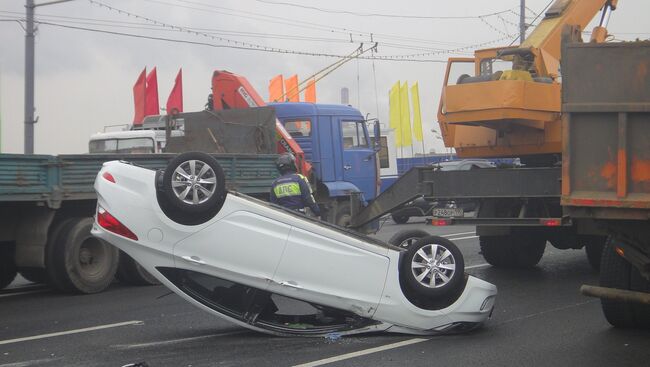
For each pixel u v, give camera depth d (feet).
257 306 24.12
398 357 21.95
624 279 24.06
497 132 36.04
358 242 23.75
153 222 22.56
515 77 32.53
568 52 20.06
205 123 46.65
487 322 27.12
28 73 80.33
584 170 20.04
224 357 22.12
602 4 37.70
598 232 24.30
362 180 53.31
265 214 23.11
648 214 19.36
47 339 25.00
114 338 25.00
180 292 23.36
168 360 21.90
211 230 22.67
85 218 34.86
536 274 39.40
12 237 34.17
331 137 51.29
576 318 27.86
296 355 22.22
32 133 81.30
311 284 23.39
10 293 36.01
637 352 22.62
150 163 35.37
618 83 19.53
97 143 68.23
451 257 24.26
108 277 35.47
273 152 44.32
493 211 33.12
